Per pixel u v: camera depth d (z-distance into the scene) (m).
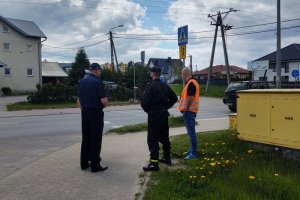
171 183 5.82
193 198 5.07
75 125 16.11
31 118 19.84
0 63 44.44
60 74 64.69
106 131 13.09
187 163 7.37
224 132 10.18
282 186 5.51
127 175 6.77
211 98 44.91
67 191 5.86
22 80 53.25
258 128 7.83
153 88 7.19
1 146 10.70
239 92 8.23
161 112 7.13
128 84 47.56
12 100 36.00
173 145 9.20
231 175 6.10
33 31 54.56
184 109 7.82
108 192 5.76
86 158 7.25
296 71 35.16
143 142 10.50
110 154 8.74
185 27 11.86
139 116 20.67
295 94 7.05
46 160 8.19
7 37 51.91
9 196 5.66
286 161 7.12
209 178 5.96
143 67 47.59
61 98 30.89
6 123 17.12
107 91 34.31
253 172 6.25
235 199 4.93
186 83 7.94
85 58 52.88
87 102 7.07
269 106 7.55
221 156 7.67
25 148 10.34
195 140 7.87
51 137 12.57
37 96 30.00
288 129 7.21
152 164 6.96
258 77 64.75
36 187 6.11
